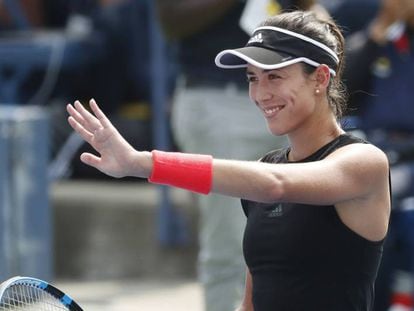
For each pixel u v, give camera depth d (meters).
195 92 19.59
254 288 11.43
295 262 11.04
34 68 29.34
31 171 22.11
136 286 25.41
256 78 11.17
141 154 10.20
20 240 21.81
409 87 21.39
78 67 29.97
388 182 11.05
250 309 12.38
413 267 20.81
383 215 11.01
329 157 10.84
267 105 11.14
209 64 19.42
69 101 30.44
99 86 30.31
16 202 21.66
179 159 10.20
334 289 10.99
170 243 26.41
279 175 10.32
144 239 26.73
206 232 19.34
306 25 11.09
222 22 19.23
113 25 29.92
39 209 22.45
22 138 21.78
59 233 27.02
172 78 27.36
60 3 32.12
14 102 29.09
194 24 19.20
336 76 11.42
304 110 11.11
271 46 11.04
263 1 18.91
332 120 11.34
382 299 20.95
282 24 11.11
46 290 11.27
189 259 26.36
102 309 22.94
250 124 19.39
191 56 19.56
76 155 29.23
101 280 26.28
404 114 21.39
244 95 19.39
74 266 26.69
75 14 30.97
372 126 21.67
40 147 22.38
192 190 10.26
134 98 30.58
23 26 30.69
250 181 10.23
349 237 10.95
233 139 19.34
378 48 21.38
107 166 10.10
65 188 28.89
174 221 26.39
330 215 10.95
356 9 26.94
